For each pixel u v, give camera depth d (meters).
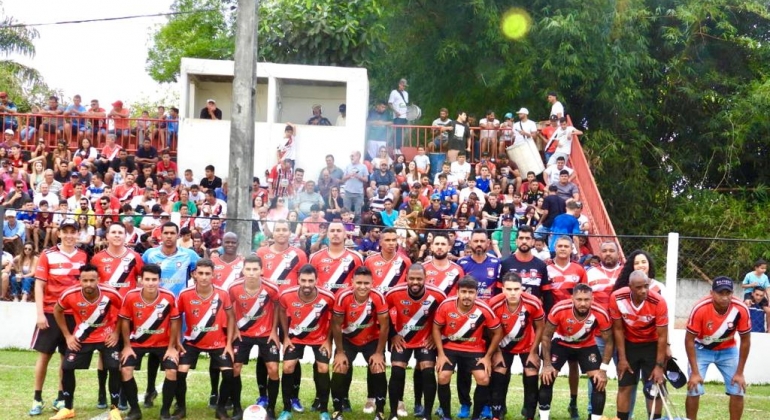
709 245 18.69
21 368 13.71
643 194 28.80
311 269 10.64
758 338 15.48
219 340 10.77
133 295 10.59
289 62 26.91
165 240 12.05
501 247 14.69
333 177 20.22
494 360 11.01
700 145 30.36
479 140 22.62
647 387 10.73
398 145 23.59
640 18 29.08
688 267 18.59
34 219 16.03
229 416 10.89
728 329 10.63
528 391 11.05
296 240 15.27
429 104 29.22
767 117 28.80
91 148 21.70
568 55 27.02
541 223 18.12
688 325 10.74
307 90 23.86
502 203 18.91
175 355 10.63
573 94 28.61
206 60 22.56
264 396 11.44
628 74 28.12
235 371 10.83
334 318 10.79
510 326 11.00
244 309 10.86
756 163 30.03
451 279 11.48
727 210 27.70
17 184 19.30
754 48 29.98
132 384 10.48
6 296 15.80
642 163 29.84
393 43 28.52
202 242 15.34
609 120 28.91
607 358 10.75
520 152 21.78
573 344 10.92
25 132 22.75
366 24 28.30
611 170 28.56
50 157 21.69
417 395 11.38
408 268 11.44
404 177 20.48
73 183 19.20
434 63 28.59
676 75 29.72
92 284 10.48
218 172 21.97
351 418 11.15
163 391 10.59
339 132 22.00
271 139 22.08
